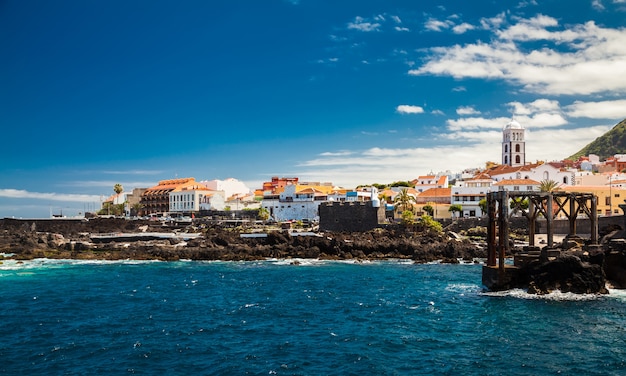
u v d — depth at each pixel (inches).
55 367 1729.8
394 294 2989.7
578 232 4724.4
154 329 2219.5
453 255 4800.7
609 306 2453.2
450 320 2311.8
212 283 3486.7
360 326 2251.5
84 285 3408.0
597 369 1658.5
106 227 6815.9
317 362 1766.7
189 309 2630.4
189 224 7347.4
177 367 1726.1
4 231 6407.5
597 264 2711.6
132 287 3326.8
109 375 1656.0
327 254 5098.4
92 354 1866.4
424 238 5265.8
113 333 2154.3
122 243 5526.6
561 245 2984.7
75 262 4800.7
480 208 6732.3
